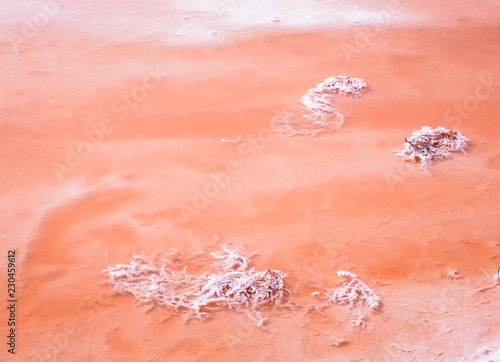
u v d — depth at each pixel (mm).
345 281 6730
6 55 14461
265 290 6465
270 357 5664
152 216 7973
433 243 7371
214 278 6621
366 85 12406
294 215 7992
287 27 16344
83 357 5664
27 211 8062
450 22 16609
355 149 9773
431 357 5617
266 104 11570
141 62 13992
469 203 8234
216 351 5738
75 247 7320
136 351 5742
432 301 6375
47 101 11852
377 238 7480
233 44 15117
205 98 11891
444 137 9836
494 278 6715
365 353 5691
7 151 9828
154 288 6543
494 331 5930
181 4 18594
